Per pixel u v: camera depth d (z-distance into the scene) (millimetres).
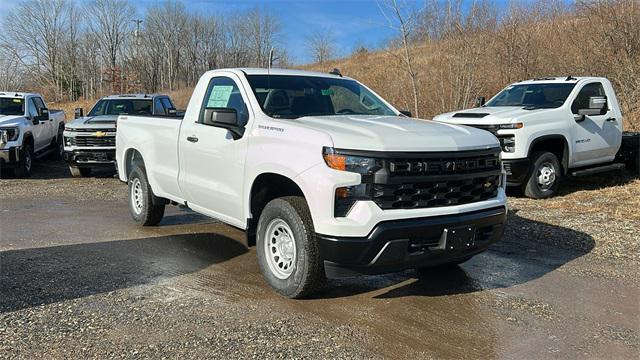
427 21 17453
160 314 4262
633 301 4652
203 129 5617
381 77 22172
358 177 3988
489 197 4617
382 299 4648
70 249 6137
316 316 4266
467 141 4441
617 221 7438
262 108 5004
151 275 5230
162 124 6480
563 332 4035
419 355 3645
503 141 8891
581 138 9594
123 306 4422
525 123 8828
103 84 64938
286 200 4512
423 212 4121
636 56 15836
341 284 5000
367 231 3969
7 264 5539
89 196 9898
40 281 5016
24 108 13320
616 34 16219
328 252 4086
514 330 4059
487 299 4676
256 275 5250
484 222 4422
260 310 4363
